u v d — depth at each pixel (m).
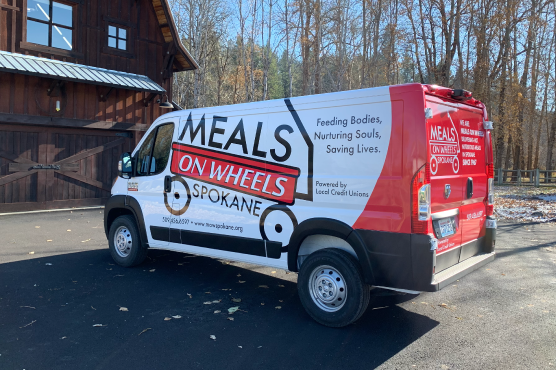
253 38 31.69
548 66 31.94
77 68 11.79
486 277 5.91
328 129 4.08
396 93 3.71
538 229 9.95
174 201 5.50
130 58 13.80
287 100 4.41
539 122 34.22
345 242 4.10
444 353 3.54
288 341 3.76
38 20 11.78
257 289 5.29
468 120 4.45
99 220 10.43
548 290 5.31
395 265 3.67
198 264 6.47
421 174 3.57
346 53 28.45
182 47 14.34
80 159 12.48
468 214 4.39
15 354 3.44
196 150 5.26
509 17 25.73
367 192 3.82
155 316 4.32
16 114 10.98
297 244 4.30
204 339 3.79
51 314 4.32
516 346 3.68
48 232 8.79
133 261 6.06
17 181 11.28
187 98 39.59
